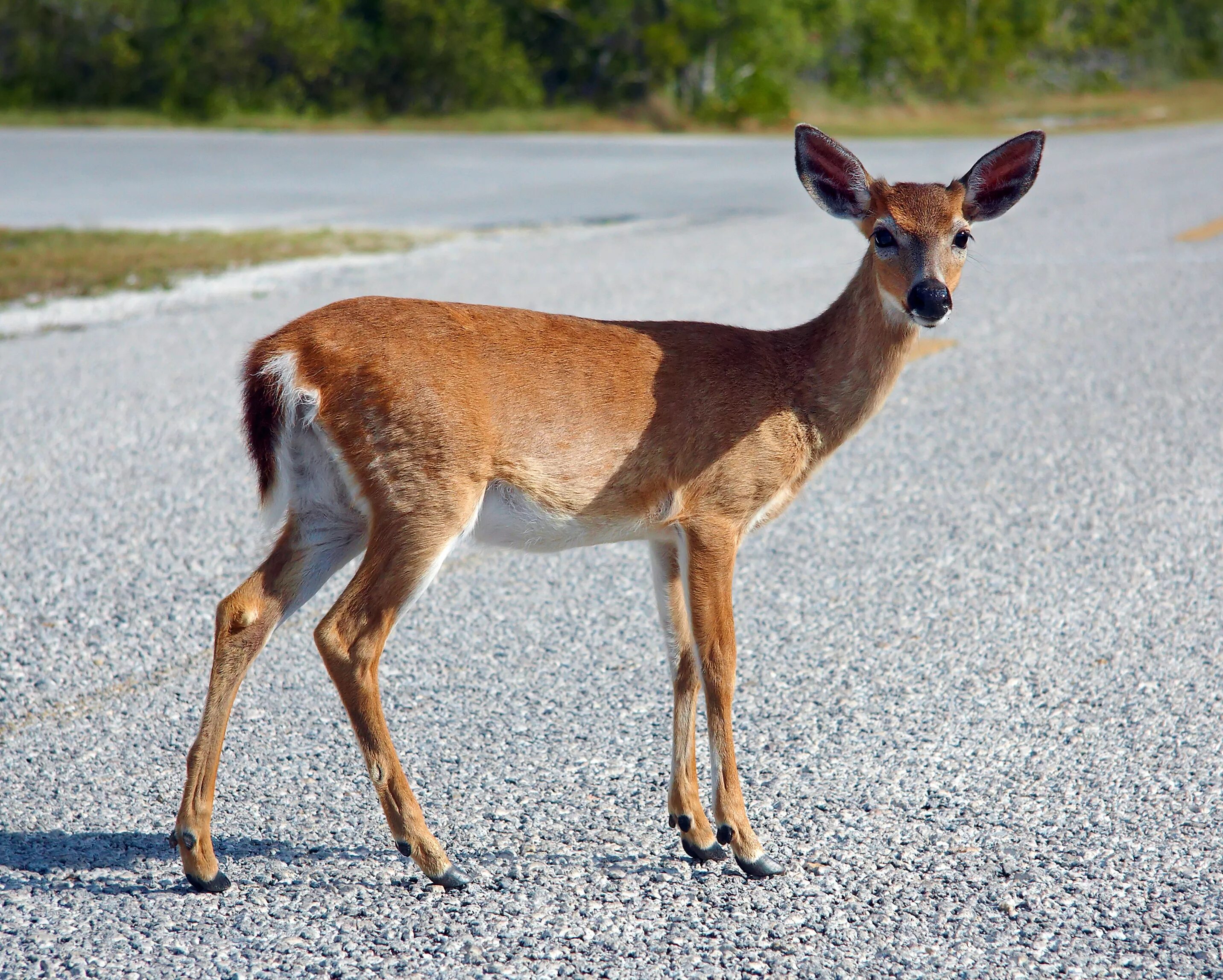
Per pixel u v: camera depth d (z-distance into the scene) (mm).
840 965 9883
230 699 10953
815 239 47594
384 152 92500
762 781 12852
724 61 129625
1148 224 50844
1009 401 27109
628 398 11789
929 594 17641
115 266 40062
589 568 18797
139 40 126438
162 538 19234
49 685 14609
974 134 122562
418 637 16297
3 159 82875
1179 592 17516
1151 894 10766
